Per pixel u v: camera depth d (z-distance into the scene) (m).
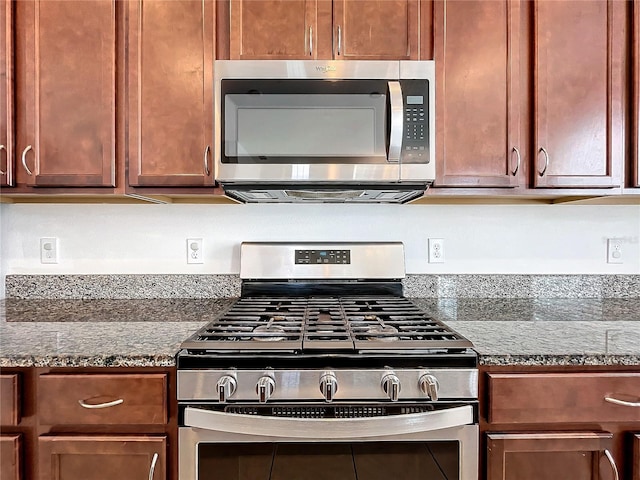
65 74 1.30
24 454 0.95
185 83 1.31
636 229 1.63
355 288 1.60
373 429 0.92
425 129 1.22
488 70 1.33
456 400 0.96
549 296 1.63
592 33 1.33
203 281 1.63
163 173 1.31
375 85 1.22
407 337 1.03
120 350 0.97
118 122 1.31
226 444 0.96
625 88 1.34
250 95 1.21
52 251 1.61
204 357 0.95
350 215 1.64
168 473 0.96
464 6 1.32
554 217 1.64
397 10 1.32
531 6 1.33
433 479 0.96
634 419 0.97
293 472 0.96
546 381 0.96
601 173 1.33
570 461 0.97
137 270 1.63
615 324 1.22
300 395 0.94
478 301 1.58
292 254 1.58
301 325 1.14
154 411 0.95
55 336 1.09
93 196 1.45
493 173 1.33
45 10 1.30
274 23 1.31
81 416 0.95
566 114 1.33
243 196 1.45
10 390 0.94
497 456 0.96
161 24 1.31
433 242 1.64
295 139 1.21
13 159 1.29
